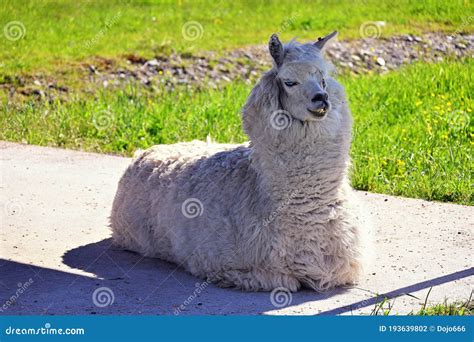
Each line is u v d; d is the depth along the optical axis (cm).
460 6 3006
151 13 3077
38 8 3002
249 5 3253
